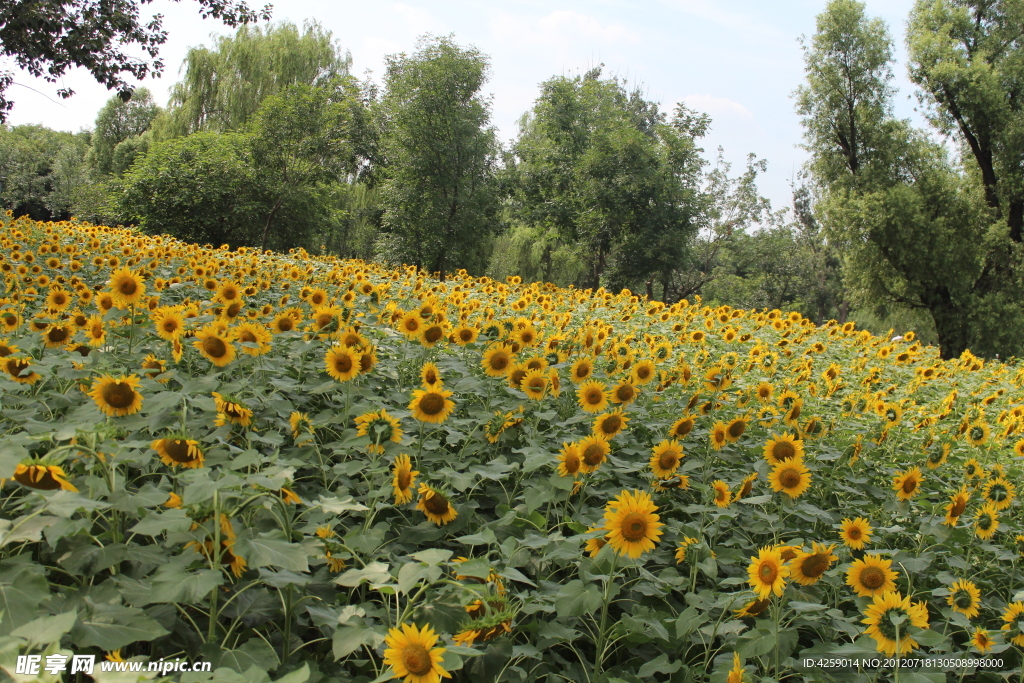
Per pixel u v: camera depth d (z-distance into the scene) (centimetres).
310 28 3775
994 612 352
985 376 1055
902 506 367
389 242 3428
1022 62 2678
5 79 1570
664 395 577
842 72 2883
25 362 354
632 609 283
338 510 239
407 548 304
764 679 256
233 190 2766
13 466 197
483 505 369
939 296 2752
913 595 334
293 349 495
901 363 990
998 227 2602
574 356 582
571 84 3934
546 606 258
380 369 496
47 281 719
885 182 2811
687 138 3784
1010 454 564
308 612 230
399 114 3281
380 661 241
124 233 1627
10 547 230
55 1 1466
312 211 3047
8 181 6506
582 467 321
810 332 1232
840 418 600
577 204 3762
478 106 3297
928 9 2875
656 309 1150
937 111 2814
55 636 156
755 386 634
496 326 568
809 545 369
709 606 277
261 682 177
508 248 3900
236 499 221
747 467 471
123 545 212
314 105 3058
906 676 264
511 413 411
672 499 402
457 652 197
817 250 5075
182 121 3519
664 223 3603
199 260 960
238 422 298
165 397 270
